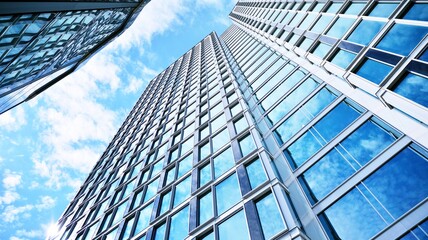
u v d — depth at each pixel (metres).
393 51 14.23
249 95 28.45
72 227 32.62
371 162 12.48
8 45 22.20
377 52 15.26
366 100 14.89
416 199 10.07
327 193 13.34
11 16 19.45
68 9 25.36
